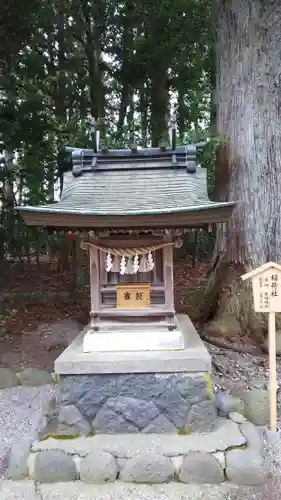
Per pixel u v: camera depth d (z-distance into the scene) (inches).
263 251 220.7
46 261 548.1
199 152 229.0
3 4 263.4
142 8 385.7
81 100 462.3
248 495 110.3
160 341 139.8
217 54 251.1
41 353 228.5
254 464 116.1
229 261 235.1
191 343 147.9
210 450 119.7
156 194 138.2
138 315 141.6
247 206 225.6
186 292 351.6
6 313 298.4
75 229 133.1
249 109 224.8
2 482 118.3
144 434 129.6
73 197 138.0
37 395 179.5
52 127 326.3
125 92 497.0
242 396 157.6
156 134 421.1
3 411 163.9
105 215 120.2
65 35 460.1
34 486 116.0
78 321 279.4
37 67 373.7
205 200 130.5
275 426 138.8
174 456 119.7
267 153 221.8
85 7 428.5
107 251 138.9
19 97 343.6
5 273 403.2
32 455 122.6
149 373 131.5
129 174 153.2
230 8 234.7
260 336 208.1
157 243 140.1
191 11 359.9
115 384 131.8
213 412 130.3
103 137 318.3
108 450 121.5
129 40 432.8
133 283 143.7
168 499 109.3
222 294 233.5
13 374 196.1
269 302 140.4
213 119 353.1
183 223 123.1
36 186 354.9
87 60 472.4
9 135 319.9
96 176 153.4
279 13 220.5
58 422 134.3
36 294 348.5
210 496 110.0
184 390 130.3
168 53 394.9
